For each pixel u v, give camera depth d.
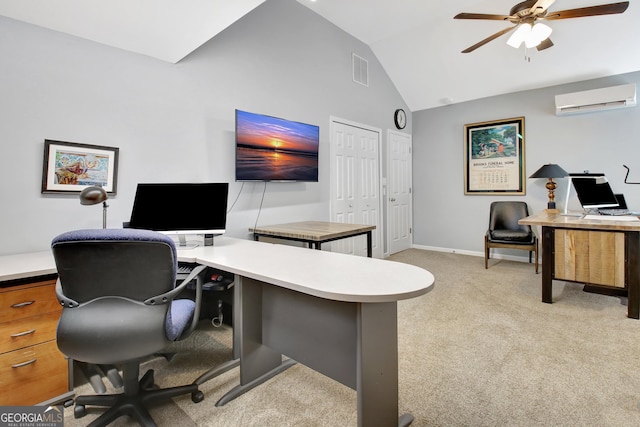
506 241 4.16
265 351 1.85
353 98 4.35
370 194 4.70
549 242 2.94
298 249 2.05
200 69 2.74
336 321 1.45
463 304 2.98
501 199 4.88
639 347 2.11
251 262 1.63
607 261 2.68
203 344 2.28
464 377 1.82
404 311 2.83
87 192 1.72
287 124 3.27
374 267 1.49
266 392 1.74
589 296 3.15
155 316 1.32
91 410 1.60
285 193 3.46
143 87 2.43
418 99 5.36
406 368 1.93
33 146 1.98
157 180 2.51
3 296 1.51
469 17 2.75
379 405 1.33
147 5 1.84
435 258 4.94
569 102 4.07
